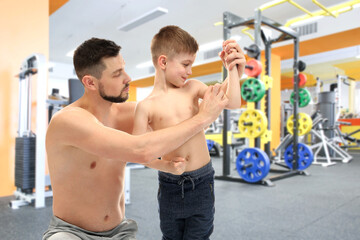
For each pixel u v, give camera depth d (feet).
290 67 30.17
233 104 2.59
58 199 2.52
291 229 5.99
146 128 2.80
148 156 2.09
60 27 22.25
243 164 11.11
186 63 2.78
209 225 3.01
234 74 2.58
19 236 5.74
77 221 2.51
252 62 10.68
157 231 5.93
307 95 14.69
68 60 32.40
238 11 19.38
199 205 2.90
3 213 7.34
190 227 2.98
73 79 8.38
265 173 10.34
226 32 11.65
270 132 10.93
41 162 7.94
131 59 32.73
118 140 2.10
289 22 15.78
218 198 8.80
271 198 8.76
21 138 8.25
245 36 24.26
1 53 9.30
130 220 2.90
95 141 2.13
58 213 2.53
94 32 23.56
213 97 2.27
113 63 2.38
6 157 9.34
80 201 2.50
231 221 6.56
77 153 2.41
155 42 2.89
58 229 2.42
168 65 2.78
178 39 2.72
